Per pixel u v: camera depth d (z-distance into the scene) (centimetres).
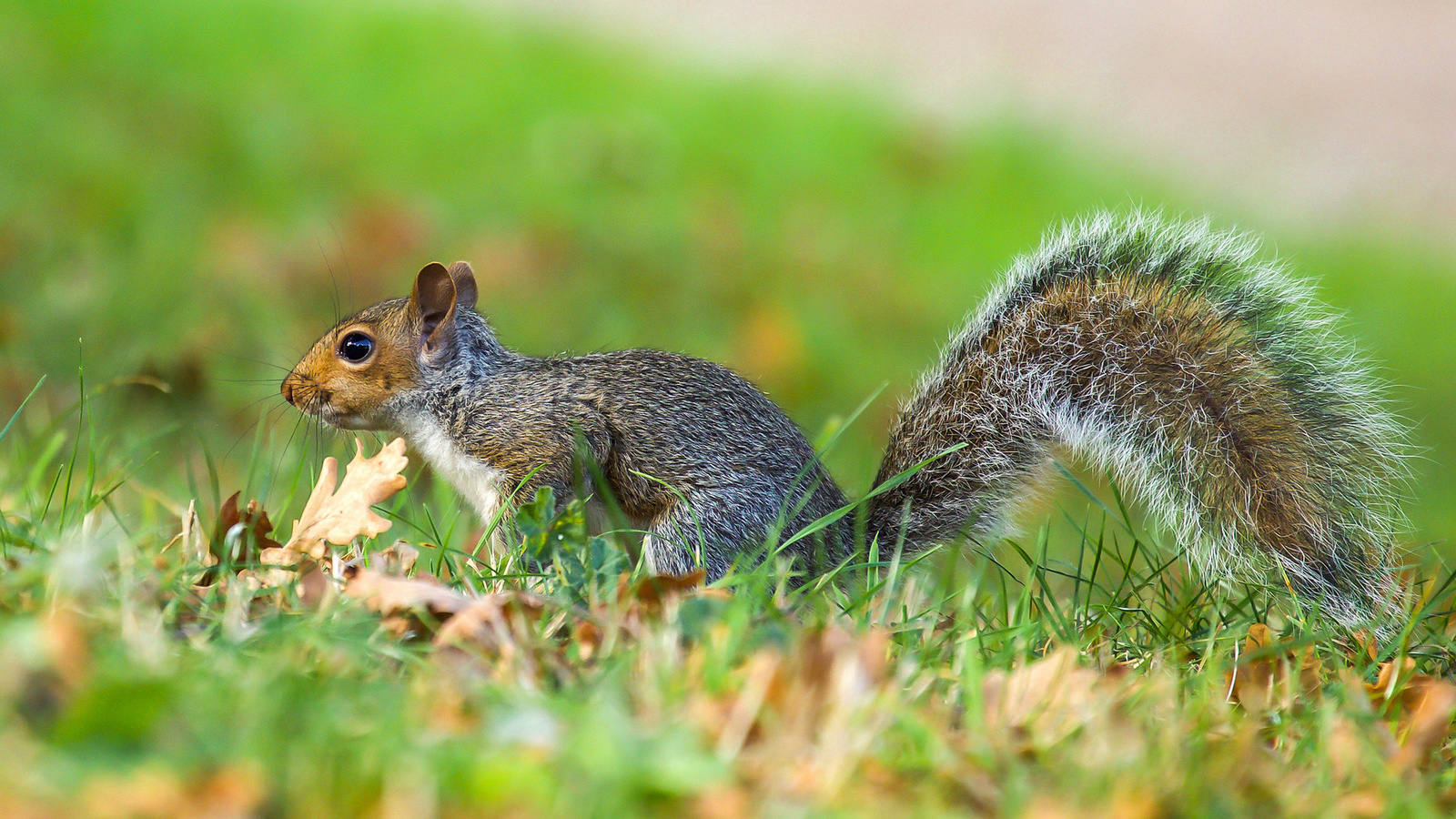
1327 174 2883
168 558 697
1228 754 546
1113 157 2692
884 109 2642
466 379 924
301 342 1555
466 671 562
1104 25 3600
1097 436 893
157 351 1375
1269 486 856
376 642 584
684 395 887
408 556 741
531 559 745
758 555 852
